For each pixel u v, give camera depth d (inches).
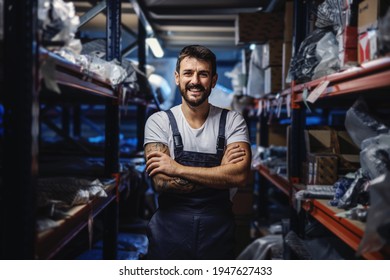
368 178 67.7
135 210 150.2
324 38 83.4
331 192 78.5
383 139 66.5
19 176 49.2
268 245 119.0
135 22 181.2
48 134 287.7
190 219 80.3
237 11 160.1
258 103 170.9
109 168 104.3
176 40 215.9
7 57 48.4
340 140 93.4
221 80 318.3
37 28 49.8
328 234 95.0
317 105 114.1
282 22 143.9
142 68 173.8
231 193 90.1
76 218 67.1
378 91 75.0
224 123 84.4
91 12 107.3
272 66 139.9
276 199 191.8
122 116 273.1
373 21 62.2
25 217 49.4
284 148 152.9
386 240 47.0
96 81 81.0
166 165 78.5
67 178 75.9
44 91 91.7
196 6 158.1
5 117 48.8
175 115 85.0
